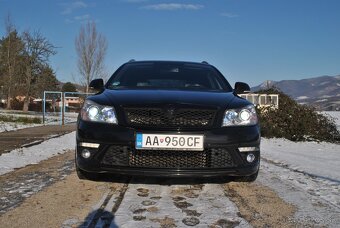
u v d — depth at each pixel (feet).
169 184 14.07
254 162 12.94
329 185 14.96
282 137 40.37
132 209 11.01
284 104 41.65
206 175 12.21
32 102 149.69
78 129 13.00
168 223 9.93
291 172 17.62
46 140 29.89
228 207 11.44
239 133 12.60
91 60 117.19
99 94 14.21
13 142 28.04
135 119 12.45
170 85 15.92
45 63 141.59
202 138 12.21
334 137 42.47
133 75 16.84
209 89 15.69
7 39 134.41
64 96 75.15
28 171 16.43
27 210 10.80
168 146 12.13
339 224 10.20
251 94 42.75
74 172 16.15
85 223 9.79
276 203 12.01
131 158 12.33
